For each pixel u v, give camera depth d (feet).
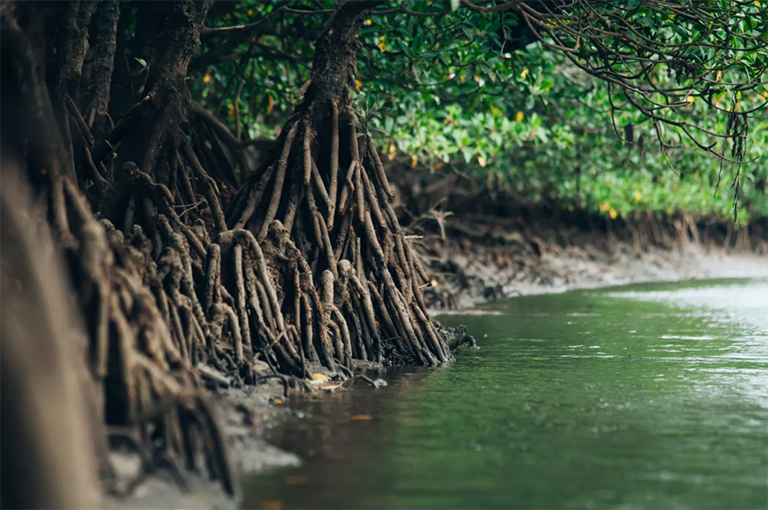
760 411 30.68
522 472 23.35
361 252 42.06
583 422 28.94
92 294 23.63
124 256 27.37
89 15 37.29
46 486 17.25
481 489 21.94
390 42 55.57
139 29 50.26
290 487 21.94
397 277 42.16
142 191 36.58
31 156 27.37
